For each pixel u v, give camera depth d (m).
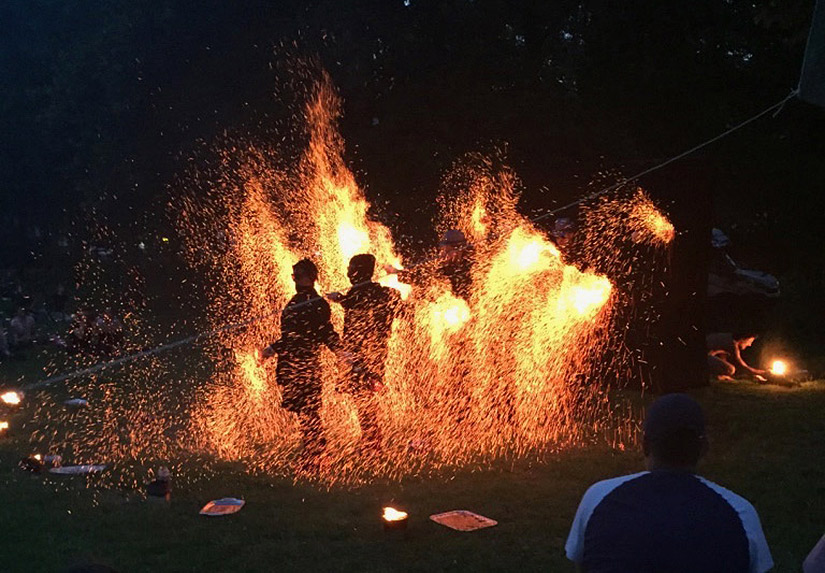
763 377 12.09
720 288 13.65
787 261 22.19
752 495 7.07
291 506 6.97
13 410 10.72
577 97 19.91
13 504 6.96
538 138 19.16
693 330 11.31
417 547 6.04
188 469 8.05
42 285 28.44
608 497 2.78
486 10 19.06
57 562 5.78
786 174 20.84
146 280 27.25
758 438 8.91
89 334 15.52
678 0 18.77
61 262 29.92
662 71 19.28
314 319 7.98
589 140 19.12
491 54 19.11
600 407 10.30
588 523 2.77
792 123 20.22
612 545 2.68
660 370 11.02
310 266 8.18
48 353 16.28
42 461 8.10
